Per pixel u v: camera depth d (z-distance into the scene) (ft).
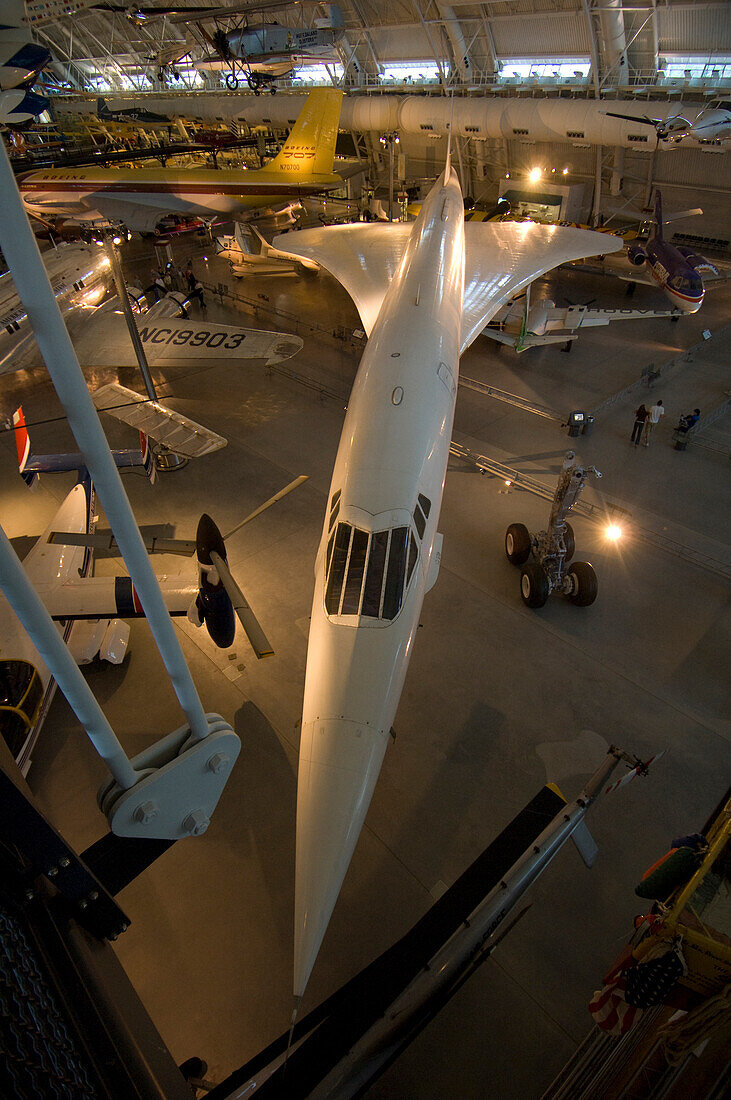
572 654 33.06
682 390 57.26
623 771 27.30
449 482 46.39
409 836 25.40
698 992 11.69
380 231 69.77
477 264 59.88
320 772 20.22
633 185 95.30
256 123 124.47
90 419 5.09
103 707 30.96
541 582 34.27
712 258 88.58
